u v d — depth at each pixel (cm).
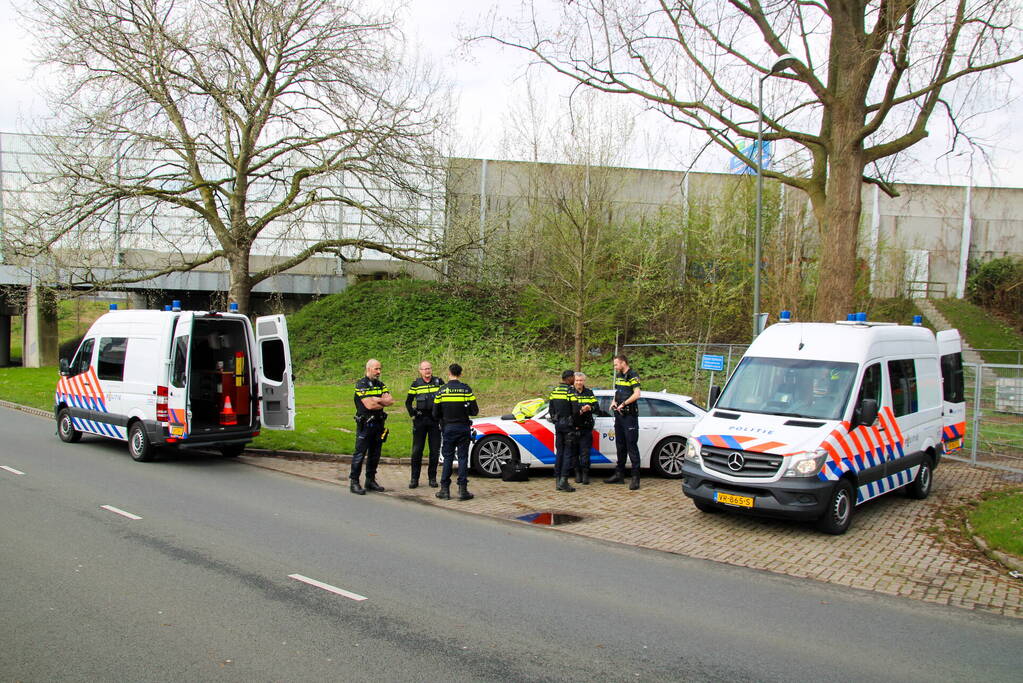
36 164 2300
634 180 2944
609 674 423
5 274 3172
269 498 906
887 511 918
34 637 450
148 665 413
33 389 2275
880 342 910
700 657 455
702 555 709
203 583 564
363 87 2123
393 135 2122
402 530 765
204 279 3142
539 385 2133
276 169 2262
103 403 1234
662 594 582
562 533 780
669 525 826
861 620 538
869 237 2756
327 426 1515
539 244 2522
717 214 2592
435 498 945
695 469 829
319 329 2808
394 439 1376
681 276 2697
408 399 1015
